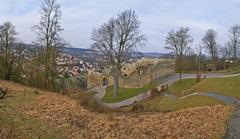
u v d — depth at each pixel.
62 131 25.08
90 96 45.75
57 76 59.47
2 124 21.08
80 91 55.06
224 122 32.09
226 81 69.88
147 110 43.38
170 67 103.38
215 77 79.44
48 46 56.06
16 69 60.97
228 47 123.88
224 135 27.27
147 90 81.62
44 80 56.66
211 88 67.62
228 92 61.56
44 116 29.09
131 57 79.12
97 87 102.56
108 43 76.88
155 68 101.81
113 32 76.44
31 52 58.28
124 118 33.19
